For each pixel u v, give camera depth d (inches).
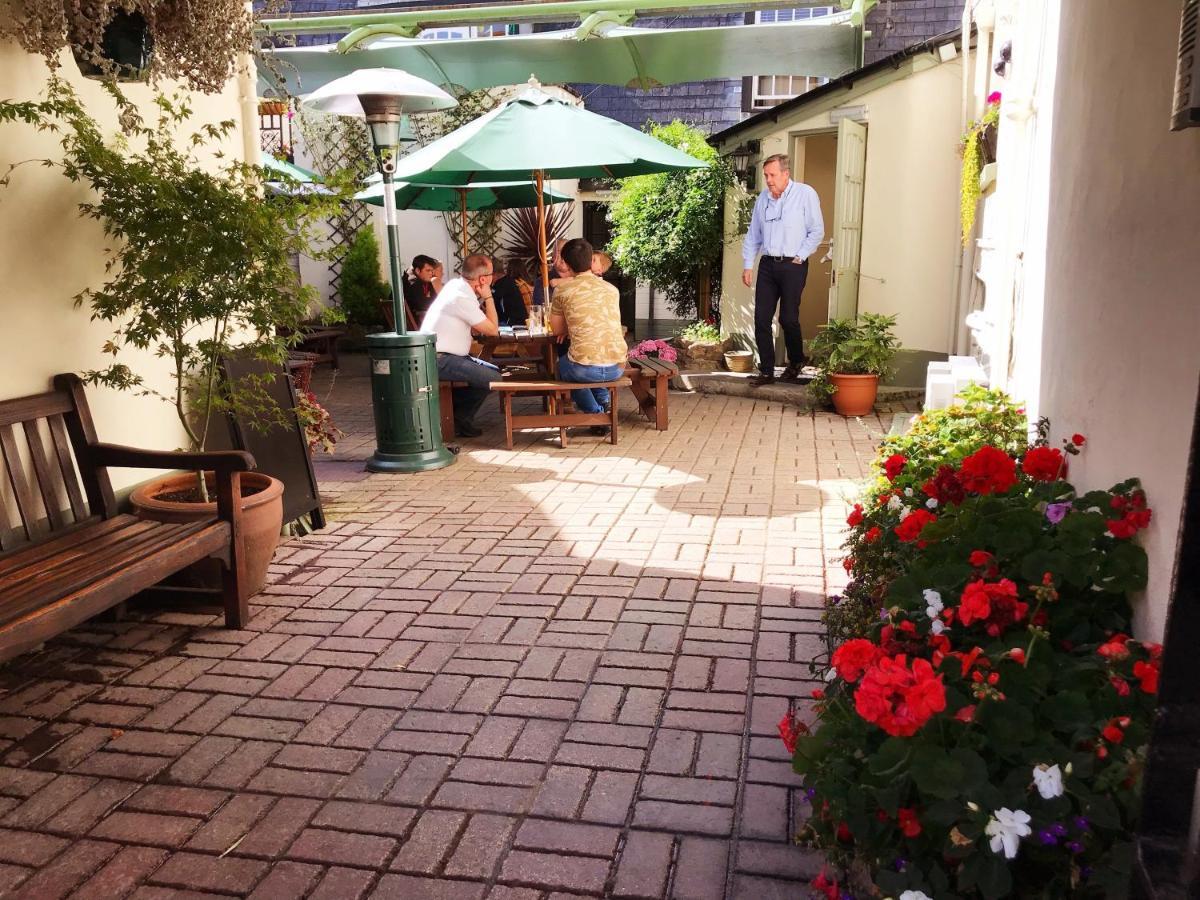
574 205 580.1
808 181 495.2
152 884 92.6
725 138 447.8
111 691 131.5
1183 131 84.2
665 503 221.5
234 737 119.3
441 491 235.6
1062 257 144.6
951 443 182.1
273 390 195.5
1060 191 150.5
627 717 122.4
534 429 301.1
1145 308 94.0
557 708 125.1
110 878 93.4
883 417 328.5
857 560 133.6
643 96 567.5
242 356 188.5
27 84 147.7
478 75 465.1
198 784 109.2
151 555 133.0
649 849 96.3
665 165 312.8
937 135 349.4
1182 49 74.1
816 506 217.5
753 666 136.0
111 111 166.2
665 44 420.8
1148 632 87.7
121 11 139.2
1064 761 71.0
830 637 136.6
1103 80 118.5
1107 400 108.1
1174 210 85.9
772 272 361.4
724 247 441.7
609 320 285.1
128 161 160.2
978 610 81.9
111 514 155.3
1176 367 83.1
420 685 132.1
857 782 76.5
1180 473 80.7
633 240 482.0
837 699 89.3
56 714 125.3
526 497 228.7
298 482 198.5
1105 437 108.0
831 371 331.9
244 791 107.8
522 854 96.0
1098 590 91.8
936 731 73.7
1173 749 60.4
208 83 153.4
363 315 550.9
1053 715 75.7
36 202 150.3
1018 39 217.9
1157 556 86.2
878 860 73.3
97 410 164.1
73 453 153.7
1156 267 90.9
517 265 438.3
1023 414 190.4
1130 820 67.6
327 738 118.6
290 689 131.6
